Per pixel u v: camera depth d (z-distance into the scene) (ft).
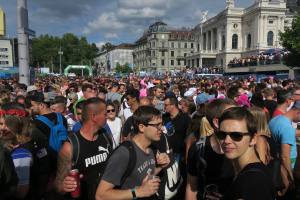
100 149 13.71
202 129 13.71
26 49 41.88
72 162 13.19
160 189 13.98
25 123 13.78
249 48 297.94
